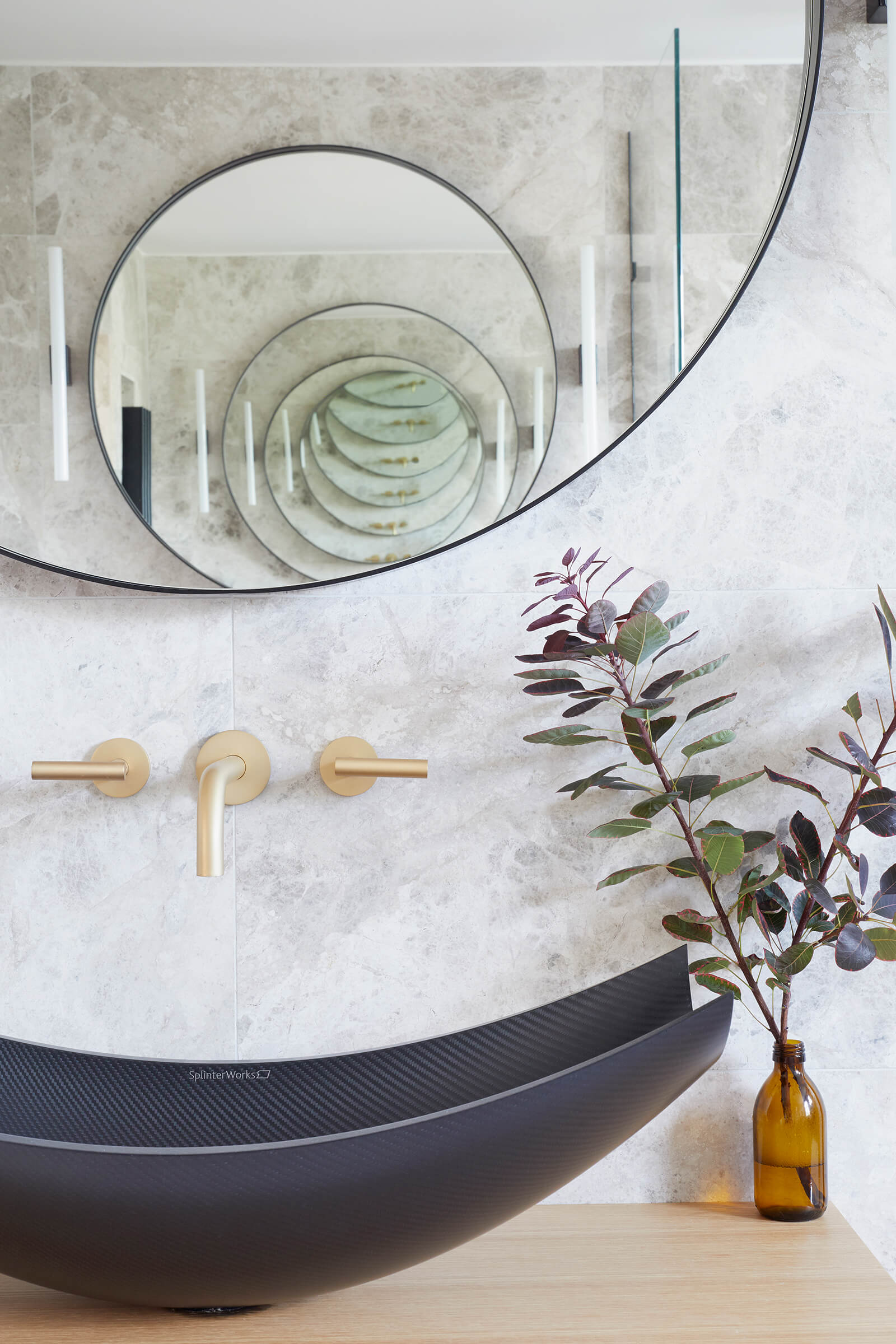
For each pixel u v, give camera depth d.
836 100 1.03
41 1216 0.62
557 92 0.98
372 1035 1.02
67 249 0.97
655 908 1.02
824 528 1.04
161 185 0.97
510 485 0.99
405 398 0.98
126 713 1.03
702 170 0.99
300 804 1.02
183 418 0.98
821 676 1.04
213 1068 0.98
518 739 1.03
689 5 0.99
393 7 0.98
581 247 0.98
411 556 0.99
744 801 1.03
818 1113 0.94
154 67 0.97
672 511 1.03
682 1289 0.81
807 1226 0.93
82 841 1.02
